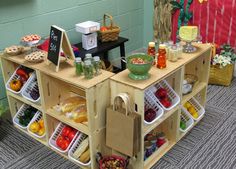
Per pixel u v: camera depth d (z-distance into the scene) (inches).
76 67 69.5
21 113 92.7
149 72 69.9
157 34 134.9
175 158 80.0
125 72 70.4
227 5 112.2
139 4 136.6
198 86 90.8
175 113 80.9
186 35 80.9
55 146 81.4
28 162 80.2
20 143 87.2
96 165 74.2
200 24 121.0
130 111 66.2
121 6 127.6
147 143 77.3
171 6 124.6
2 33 90.0
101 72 70.9
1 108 88.5
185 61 76.0
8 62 86.7
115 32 108.7
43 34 101.7
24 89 84.1
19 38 95.0
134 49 143.3
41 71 73.8
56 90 80.3
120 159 71.4
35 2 95.6
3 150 84.7
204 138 87.4
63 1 103.9
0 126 94.5
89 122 68.1
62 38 69.7
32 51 84.0
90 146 71.4
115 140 68.6
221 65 111.0
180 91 78.5
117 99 66.9
